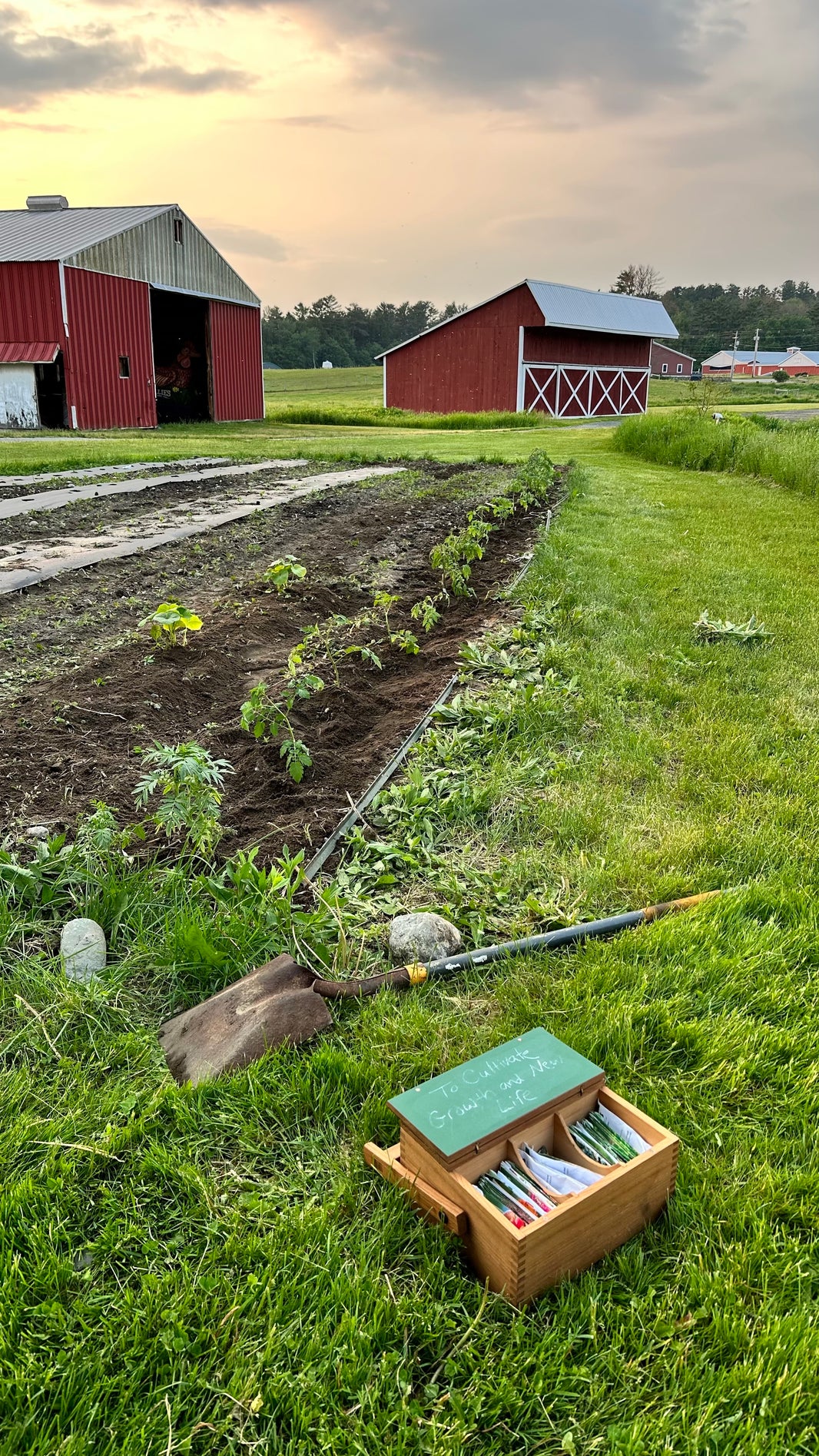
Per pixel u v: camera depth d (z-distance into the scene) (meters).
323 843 3.29
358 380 77.75
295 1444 1.49
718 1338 1.65
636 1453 1.47
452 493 11.11
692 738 4.27
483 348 33.53
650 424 17.27
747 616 6.16
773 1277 1.78
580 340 35.28
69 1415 1.51
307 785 3.71
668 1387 1.59
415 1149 1.86
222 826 3.36
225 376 28.94
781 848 3.32
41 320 21.25
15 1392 1.52
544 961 2.71
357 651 5.28
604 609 6.16
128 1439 1.47
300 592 6.26
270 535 8.21
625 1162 1.83
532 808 3.62
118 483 10.95
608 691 4.78
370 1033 2.39
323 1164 2.02
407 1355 1.62
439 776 3.78
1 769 3.58
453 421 28.58
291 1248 1.80
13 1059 2.29
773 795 3.74
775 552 8.26
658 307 40.44
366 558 7.57
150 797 3.49
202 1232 1.85
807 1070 2.30
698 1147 2.09
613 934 2.86
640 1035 2.38
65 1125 2.05
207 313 27.83
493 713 4.32
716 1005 2.54
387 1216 1.87
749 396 51.81
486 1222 1.70
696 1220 1.89
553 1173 1.82
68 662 4.74
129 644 5.03
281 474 12.59
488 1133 1.80
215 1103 2.15
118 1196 1.92
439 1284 1.73
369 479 12.06
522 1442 1.51
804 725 4.44
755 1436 1.49
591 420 33.62
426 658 5.29
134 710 4.20
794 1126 2.16
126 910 2.79
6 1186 1.91
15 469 11.82
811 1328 1.66
